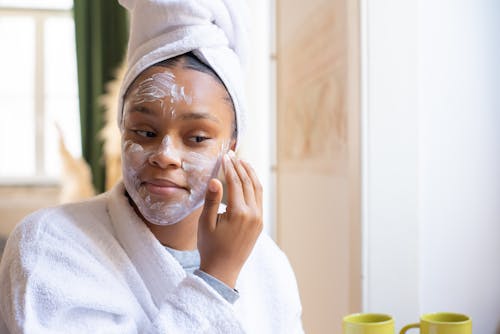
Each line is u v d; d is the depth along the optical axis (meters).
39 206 3.47
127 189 0.68
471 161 1.13
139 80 0.67
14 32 3.57
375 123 1.09
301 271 1.66
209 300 0.62
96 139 3.33
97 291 0.62
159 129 0.66
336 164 1.32
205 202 0.65
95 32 3.33
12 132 3.60
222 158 0.68
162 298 0.68
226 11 0.71
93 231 0.68
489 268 1.14
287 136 1.83
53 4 3.58
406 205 1.10
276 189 1.99
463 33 1.13
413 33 1.09
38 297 0.60
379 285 1.10
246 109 0.73
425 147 1.12
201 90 0.67
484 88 1.13
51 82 3.61
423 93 1.12
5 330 0.63
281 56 1.92
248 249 0.66
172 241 0.72
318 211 1.47
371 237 1.10
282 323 0.81
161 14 0.67
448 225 1.13
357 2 1.11
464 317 0.89
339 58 1.28
